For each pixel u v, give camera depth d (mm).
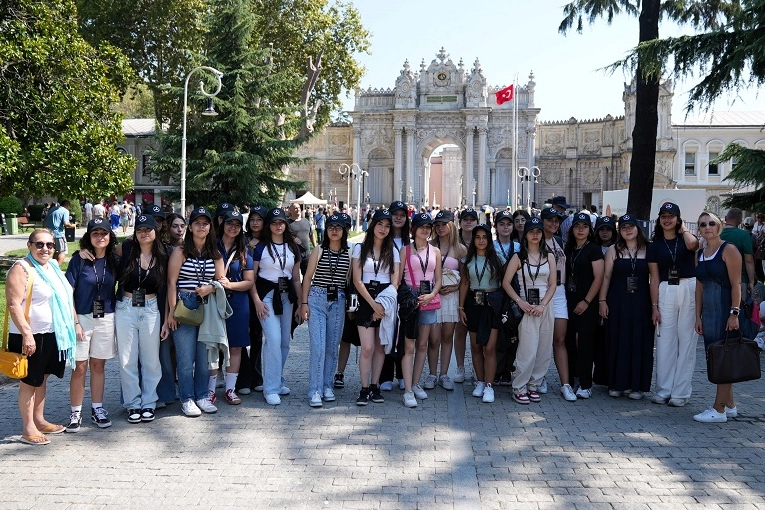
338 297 9023
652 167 18156
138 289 8141
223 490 6098
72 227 28703
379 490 6102
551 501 5875
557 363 9445
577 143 68312
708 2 18484
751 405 8992
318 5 47688
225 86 31734
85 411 8555
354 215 54688
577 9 19219
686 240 8773
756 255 13906
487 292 9211
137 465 6707
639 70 15969
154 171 32344
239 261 8758
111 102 21516
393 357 9430
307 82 39562
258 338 9625
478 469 6617
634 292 9117
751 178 15094
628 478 6406
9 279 7141
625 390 9500
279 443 7371
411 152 67062
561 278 9430
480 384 9469
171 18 44656
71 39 20047
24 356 7098
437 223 9602
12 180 18859
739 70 14289
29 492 6035
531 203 64375
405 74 67062
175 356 9305
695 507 5766
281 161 33188
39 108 18812
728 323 8109
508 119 66875
